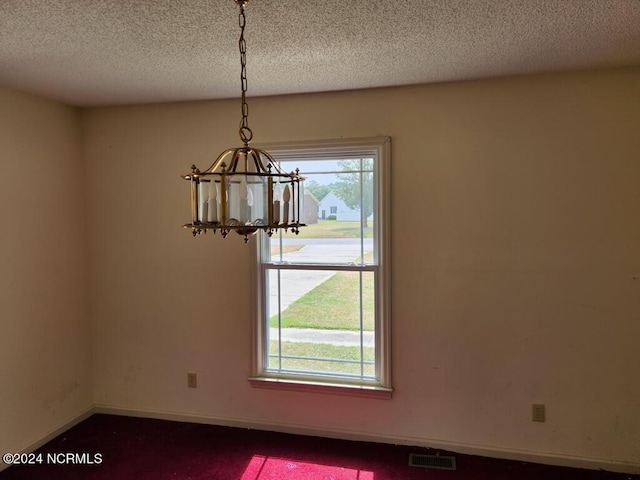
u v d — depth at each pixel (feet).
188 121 9.33
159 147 9.51
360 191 8.77
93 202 9.96
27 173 8.43
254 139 9.00
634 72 7.30
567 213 7.70
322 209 8.98
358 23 5.50
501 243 8.00
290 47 6.27
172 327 9.70
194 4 4.93
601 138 7.48
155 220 9.64
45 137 8.87
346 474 7.68
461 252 8.18
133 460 8.18
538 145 7.75
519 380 8.04
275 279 9.34
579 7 5.10
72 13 5.14
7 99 8.01
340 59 6.79
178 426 9.51
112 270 9.95
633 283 7.49
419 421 8.52
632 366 7.55
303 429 9.08
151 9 5.05
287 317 9.30
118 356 10.03
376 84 8.11
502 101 7.86
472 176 8.05
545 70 7.44
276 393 9.21
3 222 7.92
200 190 3.92
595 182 7.55
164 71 7.27
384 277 8.46
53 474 7.72
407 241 8.38
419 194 8.28
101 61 6.77
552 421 7.93
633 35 5.94
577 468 7.79
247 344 9.31
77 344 9.72
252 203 3.88
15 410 8.15
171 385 9.77
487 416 8.21
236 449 8.54
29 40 5.94
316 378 9.04
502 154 7.91
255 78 7.68
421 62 6.97
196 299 9.53
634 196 7.41
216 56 6.59
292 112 8.79
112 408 10.13
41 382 8.73
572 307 7.77
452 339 8.30
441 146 8.15
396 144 8.32
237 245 9.27
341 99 8.54
